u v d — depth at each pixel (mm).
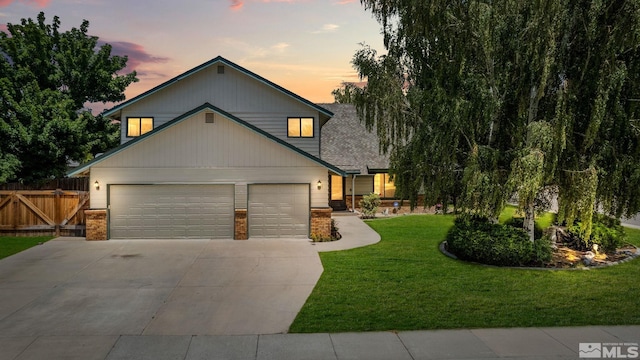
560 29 11656
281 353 7043
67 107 21406
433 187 13672
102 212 16938
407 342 7457
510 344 7375
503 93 12812
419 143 13281
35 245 16062
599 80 11258
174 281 11383
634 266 12836
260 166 17422
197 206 17375
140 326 8242
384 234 18719
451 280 11352
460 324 8281
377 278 11594
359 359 6828
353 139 28438
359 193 26984
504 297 9945
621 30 10891
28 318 8672
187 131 17188
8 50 21812
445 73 13172
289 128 20844
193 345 7363
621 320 8484
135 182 17125
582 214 11500
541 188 12719
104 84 23609
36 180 20547
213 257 14188
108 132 23750
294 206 17609
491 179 12172
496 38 12273
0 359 6801
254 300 9820
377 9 14836
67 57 22734
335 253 14797
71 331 7996
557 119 11328
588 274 11930
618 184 11875
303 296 10094
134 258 14023
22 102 20078
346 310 9094
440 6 12766
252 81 20703
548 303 9523
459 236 14039
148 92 20156
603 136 11789
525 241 13055
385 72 14641
